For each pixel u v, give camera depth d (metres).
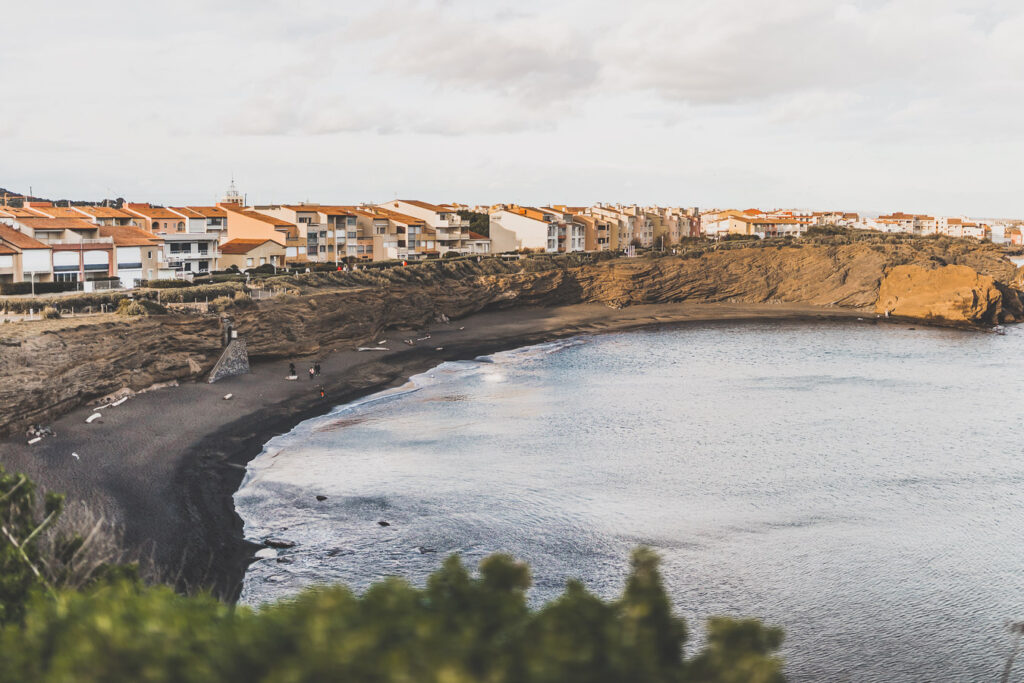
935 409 61.66
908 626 28.11
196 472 40.06
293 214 106.31
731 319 113.25
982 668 25.58
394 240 122.62
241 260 94.31
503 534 34.97
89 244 73.75
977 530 36.88
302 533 33.84
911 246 144.00
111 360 49.56
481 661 7.79
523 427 54.19
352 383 65.19
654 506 39.19
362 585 29.34
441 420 55.41
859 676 25.08
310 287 81.31
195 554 30.67
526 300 113.62
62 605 9.67
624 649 8.36
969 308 111.88
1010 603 29.80
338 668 7.18
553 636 7.94
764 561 33.09
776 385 70.44
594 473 44.25
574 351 88.12
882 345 93.62
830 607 29.33
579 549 33.78
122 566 16.25
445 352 83.25
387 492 39.62
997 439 53.09
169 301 65.19
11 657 8.80
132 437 43.53
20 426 41.06
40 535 17.22
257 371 63.78
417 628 7.86
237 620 9.35
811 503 40.16
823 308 122.44
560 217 152.25
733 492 41.59
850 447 50.69
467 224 141.00
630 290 120.38
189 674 7.56
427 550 32.81
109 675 7.60
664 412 59.66
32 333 44.31
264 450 45.69
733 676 8.53
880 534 36.22
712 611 28.95
